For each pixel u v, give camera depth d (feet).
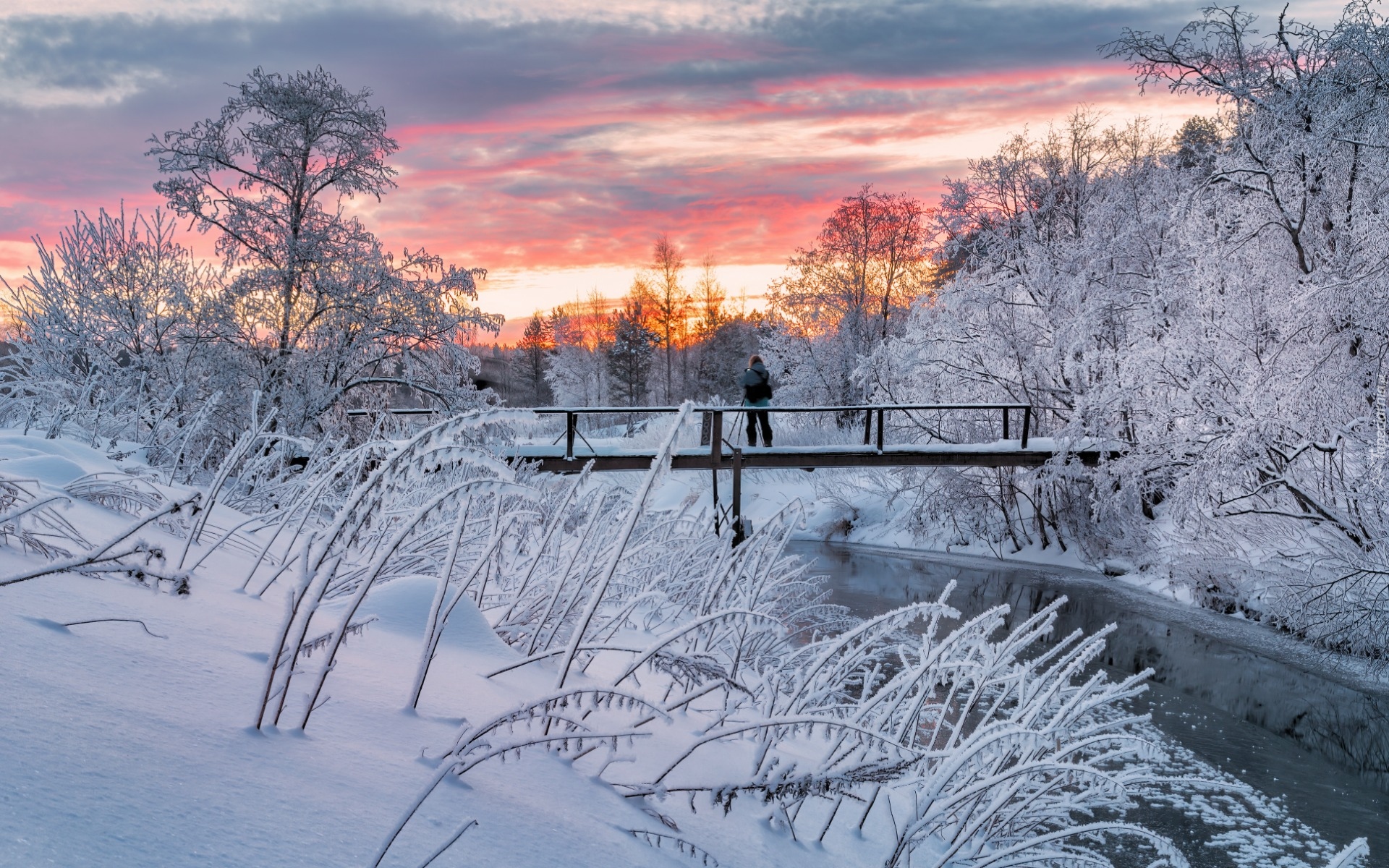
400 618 8.32
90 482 9.83
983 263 61.93
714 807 7.46
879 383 69.77
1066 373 53.26
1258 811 17.01
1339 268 36.24
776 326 108.68
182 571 7.43
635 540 14.10
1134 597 41.73
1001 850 8.67
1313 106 36.35
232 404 32.30
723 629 11.43
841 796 8.23
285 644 6.07
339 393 37.70
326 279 36.65
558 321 233.14
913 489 63.57
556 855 4.48
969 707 9.82
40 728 3.63
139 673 4.74
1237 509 38.27
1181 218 44.29
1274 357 37.60
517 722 6.63
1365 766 20.08
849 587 43.39
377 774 4.60
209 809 3.55
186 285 32.81
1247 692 26.50
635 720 8.48
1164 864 8.47
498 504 8.96
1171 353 41.98
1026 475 56.24
